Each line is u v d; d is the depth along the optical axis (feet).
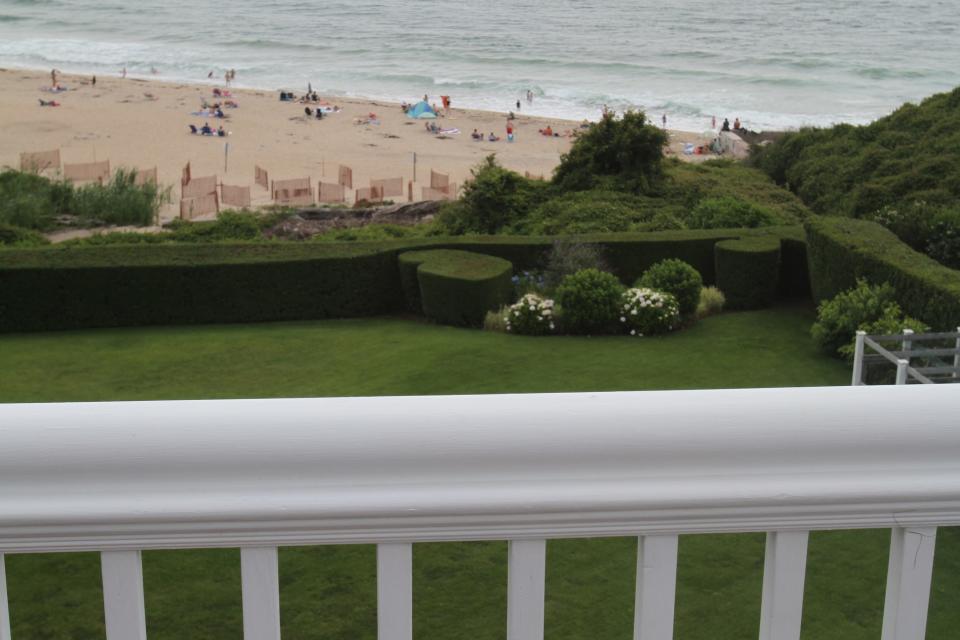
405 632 3.41
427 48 301.43
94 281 54.13
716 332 50.14
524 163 169.17
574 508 3.29
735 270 55.47
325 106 214.48
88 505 3.17
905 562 3.50
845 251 48.73
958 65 265.13
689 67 267.39
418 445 3.22
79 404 3.25
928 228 56.18
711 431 3.29
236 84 246.88
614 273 59.06
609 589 21.40
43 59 273.75
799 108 219.82
